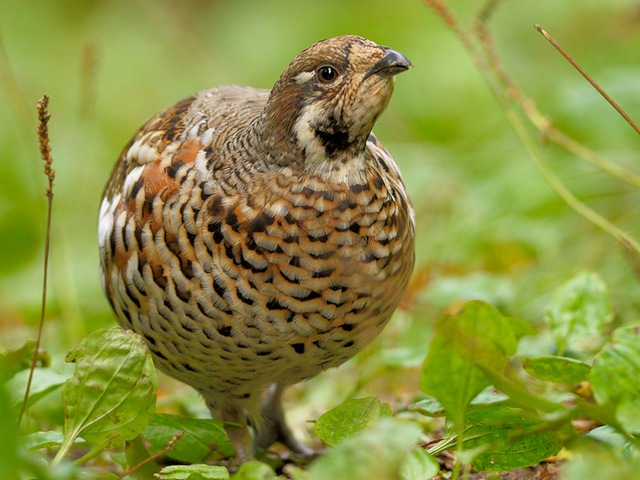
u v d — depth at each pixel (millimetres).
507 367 6039
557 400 7219
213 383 7367
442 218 12164
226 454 6992
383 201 6742
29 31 19641
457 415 5844
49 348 10367
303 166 6656
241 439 7715
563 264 10492
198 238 6645
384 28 17875
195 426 6984
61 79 18516
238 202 6617
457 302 9688
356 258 6633
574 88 12594
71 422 6152
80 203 15078
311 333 6762
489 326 5863
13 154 15820
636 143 11992
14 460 5039
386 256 6762
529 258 11273
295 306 6637
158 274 6801
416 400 7824
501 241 11445
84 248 13750
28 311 11805
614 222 10930
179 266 6707
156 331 7039
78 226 14414
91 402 6160
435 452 6285
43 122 6527
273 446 8305
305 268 6578
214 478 5832
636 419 5551
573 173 11641
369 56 6660
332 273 6605
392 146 13633
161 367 7516
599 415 5625
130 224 6965
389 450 5258
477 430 6223
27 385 6633
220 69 18188
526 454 6102
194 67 18375
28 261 14492
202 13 19625
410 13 18062
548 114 12672
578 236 10953
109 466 7586
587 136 12227
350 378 9367
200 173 6824
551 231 11234
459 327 5738
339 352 7070
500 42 16062
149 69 18703
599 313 7797
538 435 6078
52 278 12352
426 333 9578
